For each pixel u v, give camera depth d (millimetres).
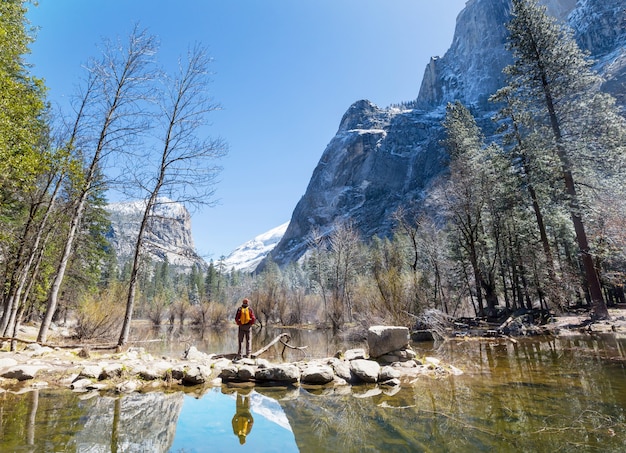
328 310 32938
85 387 6430
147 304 47531
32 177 9492
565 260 27766
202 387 6922
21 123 9250
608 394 5602
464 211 25422
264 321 43719
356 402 5785
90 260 23688
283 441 4043
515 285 28141
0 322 14883
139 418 4875
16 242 13641
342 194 165625
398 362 8930
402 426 4469
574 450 3463
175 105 11758
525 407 5051
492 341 14695
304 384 7246
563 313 21703
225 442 4031
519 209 24344
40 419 4633
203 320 45156
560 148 19062
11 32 10289
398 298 18047
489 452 3512
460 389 6371
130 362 8102
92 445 3814
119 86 11312
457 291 27953
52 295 10500
